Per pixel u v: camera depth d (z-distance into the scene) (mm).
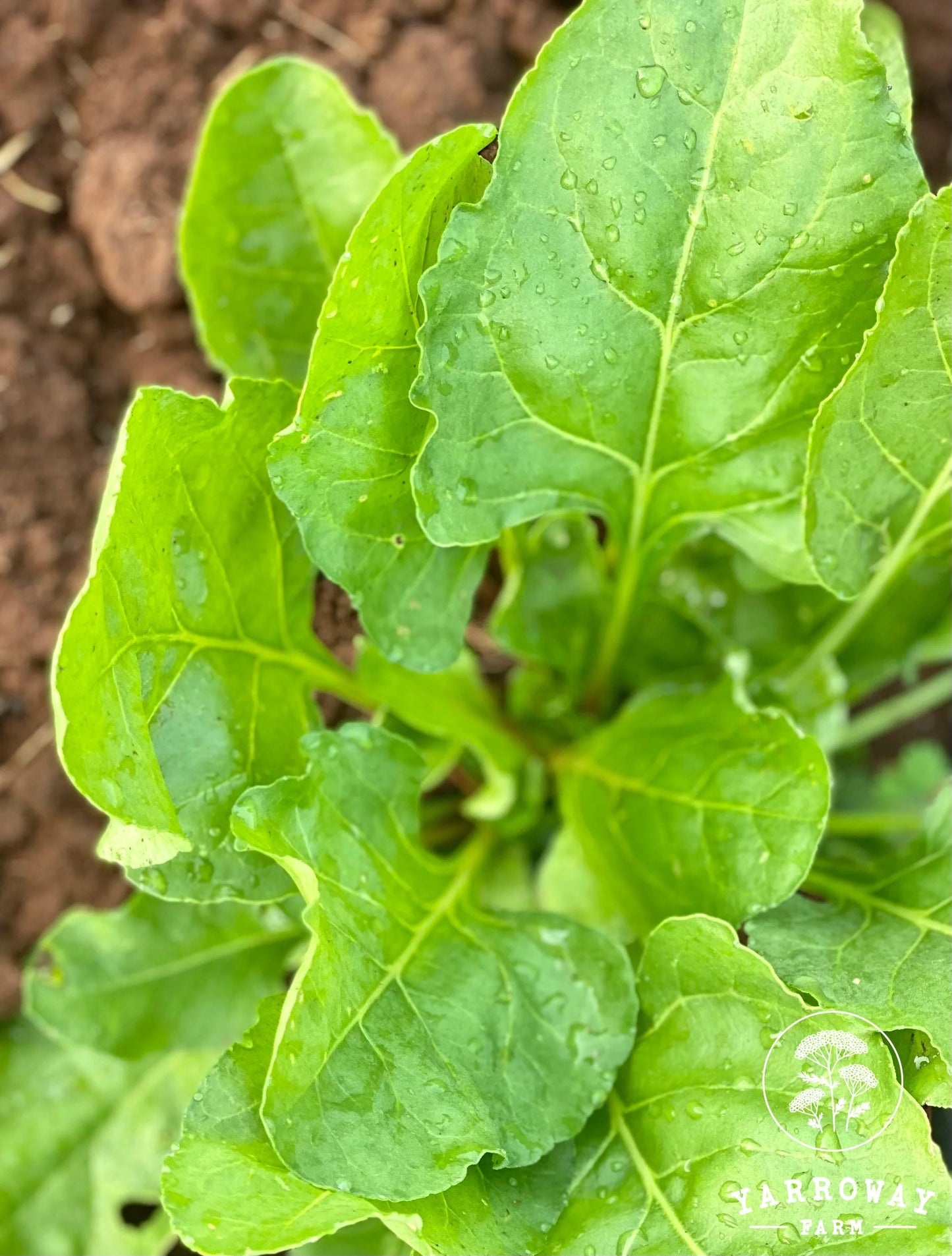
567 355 358
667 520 419
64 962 450
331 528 362
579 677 503
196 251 426
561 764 492
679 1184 349
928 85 627
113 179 583
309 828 358
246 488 367
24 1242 488
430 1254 314
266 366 442
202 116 594
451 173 320
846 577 394
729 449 388
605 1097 366
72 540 579
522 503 386
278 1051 313
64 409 585
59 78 597
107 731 314
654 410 381
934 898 376
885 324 336
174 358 596
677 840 409
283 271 434
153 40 594
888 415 357
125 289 584
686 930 354
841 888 404
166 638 352
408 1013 350
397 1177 315
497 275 336
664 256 344
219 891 363
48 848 569
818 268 341
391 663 428
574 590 485
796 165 327
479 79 598
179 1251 518
